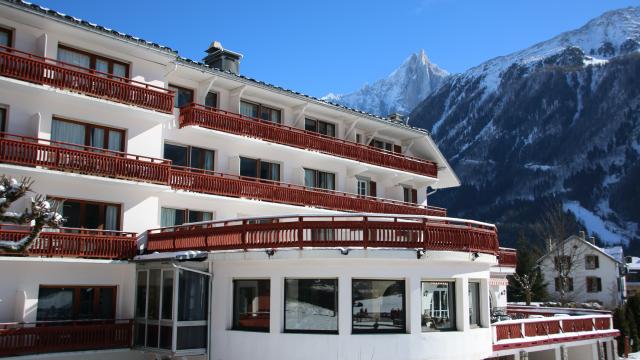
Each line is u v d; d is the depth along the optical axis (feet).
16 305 63.41
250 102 94.48
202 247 64.95
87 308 69.00
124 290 70.59
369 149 108.37
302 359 56.75
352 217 63.72
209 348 62.39
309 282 58.75
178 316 60.85
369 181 115.75
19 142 63.00
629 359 106.93
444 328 60.54
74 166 66.74
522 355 71.72
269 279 59.88
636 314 126.11
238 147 90.53
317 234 58.03
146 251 71.77
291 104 98.63
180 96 84.64
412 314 57.82
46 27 67.92
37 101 67.72
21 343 59.82
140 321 66.54
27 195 65.62
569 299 208.85
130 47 73.51
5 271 63.10
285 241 58.34
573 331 86.22
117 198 73.15
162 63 78.23
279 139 92.63
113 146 74.13
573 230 374.02
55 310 66.49
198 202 83.82
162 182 74.02
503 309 106.63
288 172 97.86
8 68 62.90
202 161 86.53
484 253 62.49
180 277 61.77
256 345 58.95
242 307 61.72
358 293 57.77
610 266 246.88
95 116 72.18
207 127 82.64
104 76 73.41
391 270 57.93
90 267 68.95
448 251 59.11
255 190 88.02
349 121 108.78
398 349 56.90
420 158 125.49
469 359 60.75
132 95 72.54
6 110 65.92
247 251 60.03
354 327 57.06
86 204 71.31
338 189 106.11
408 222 58.29
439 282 61.00
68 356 62.64
